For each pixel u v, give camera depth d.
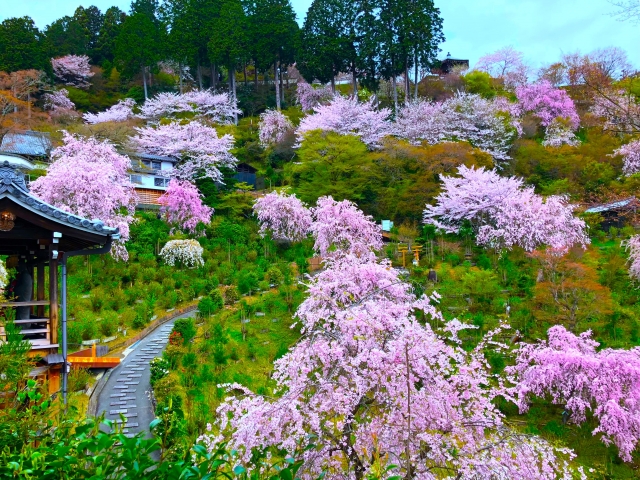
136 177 30.00
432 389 6.60
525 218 22.92
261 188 36.19
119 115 41.56
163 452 3.28
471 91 47.03
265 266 21.72
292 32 51.41
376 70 45.84
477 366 7.02
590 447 11.55
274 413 6.14
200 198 29.03
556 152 34.56
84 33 57.91
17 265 9.22
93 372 11.99
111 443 2.61
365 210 28.91
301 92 51.16
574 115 42.78
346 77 61.56
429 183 27.73
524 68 53.31
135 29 49.47
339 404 6.17
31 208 7.21
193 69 55.50
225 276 20.39
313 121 35.22
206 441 6.55
